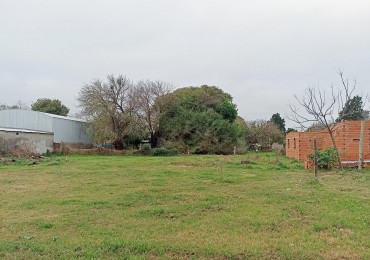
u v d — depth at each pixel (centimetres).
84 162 2470
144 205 934
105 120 4134
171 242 612
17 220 785
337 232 671
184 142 4184
